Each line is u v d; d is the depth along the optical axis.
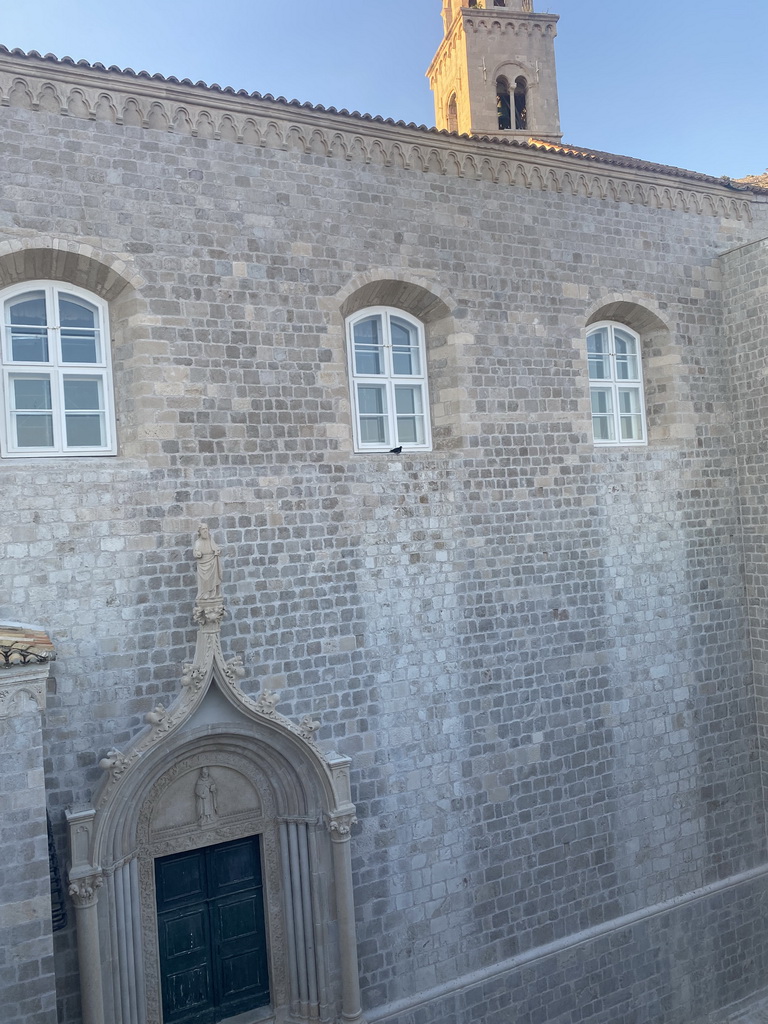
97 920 12.06
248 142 14.12
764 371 18.91
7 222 12.27
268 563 13.96
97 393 13.53
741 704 19.08
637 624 17.77
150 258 13.26
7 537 12.20
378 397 15.94
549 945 16.08
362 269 15.09
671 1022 17.30
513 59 27.59
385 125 15.27
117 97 13.09
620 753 17.28
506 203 16.69
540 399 16.89
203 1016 13.52
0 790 10.17
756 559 19.20
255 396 13.99
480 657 15.83
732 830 18.66
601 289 17.84
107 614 12.73
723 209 19.73
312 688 14.22
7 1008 10.07
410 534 15.30
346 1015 13.73
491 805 15.71
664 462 18.52
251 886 14.05
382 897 14.55
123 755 12.32
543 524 16.77
